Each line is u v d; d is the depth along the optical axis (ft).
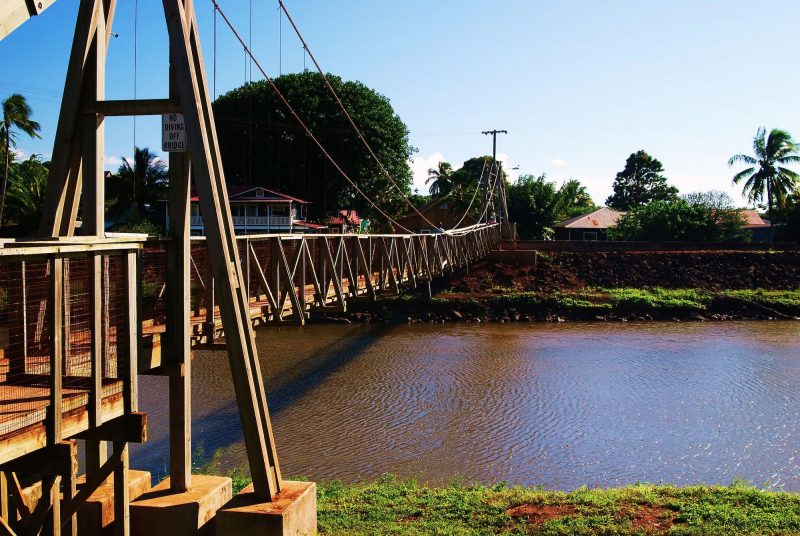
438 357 70.03
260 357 69.87
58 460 17.37
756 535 22.24
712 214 155.53
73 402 17.24
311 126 130.82
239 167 138.51
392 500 28.63
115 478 21.03
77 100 21.42
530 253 123.54
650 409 50.42
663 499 26.66
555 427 45.65
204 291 30.07
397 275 66.69
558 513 25.59
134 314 19.66
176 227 22.12
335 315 97.76
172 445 22.72
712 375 61.82
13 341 18.85
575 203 249.14
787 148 155.63
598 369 64.34
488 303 102.99
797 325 94.84
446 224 177.06
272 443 23.04
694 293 109.70
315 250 50.49
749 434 44.29
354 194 139.33
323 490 31.53
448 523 25.13
